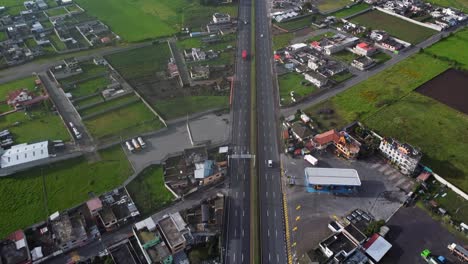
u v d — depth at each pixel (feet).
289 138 515.09
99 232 393.50
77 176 467.11
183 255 369.71
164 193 442.09
